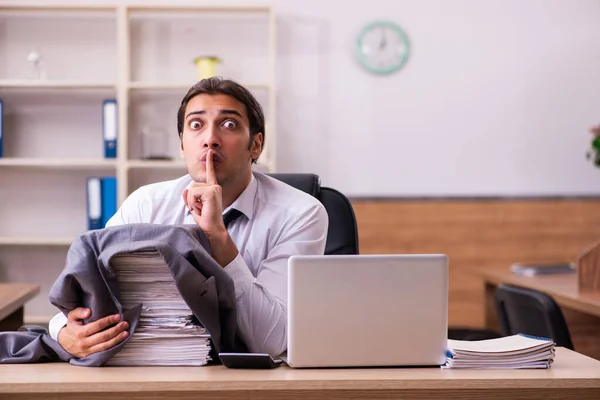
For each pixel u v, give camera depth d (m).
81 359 1.41
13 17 4.43
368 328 1.40
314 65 4.50
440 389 1.32
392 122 4.54
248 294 1.51
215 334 1.40
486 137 4.57
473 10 4.55
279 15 4.49
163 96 4.48
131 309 1.40
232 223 1.77
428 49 4.54
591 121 4.62
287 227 1.76
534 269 3.44
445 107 4.55
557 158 4.61
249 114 1.66
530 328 2.44
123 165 4.24
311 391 1.30
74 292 1.42
